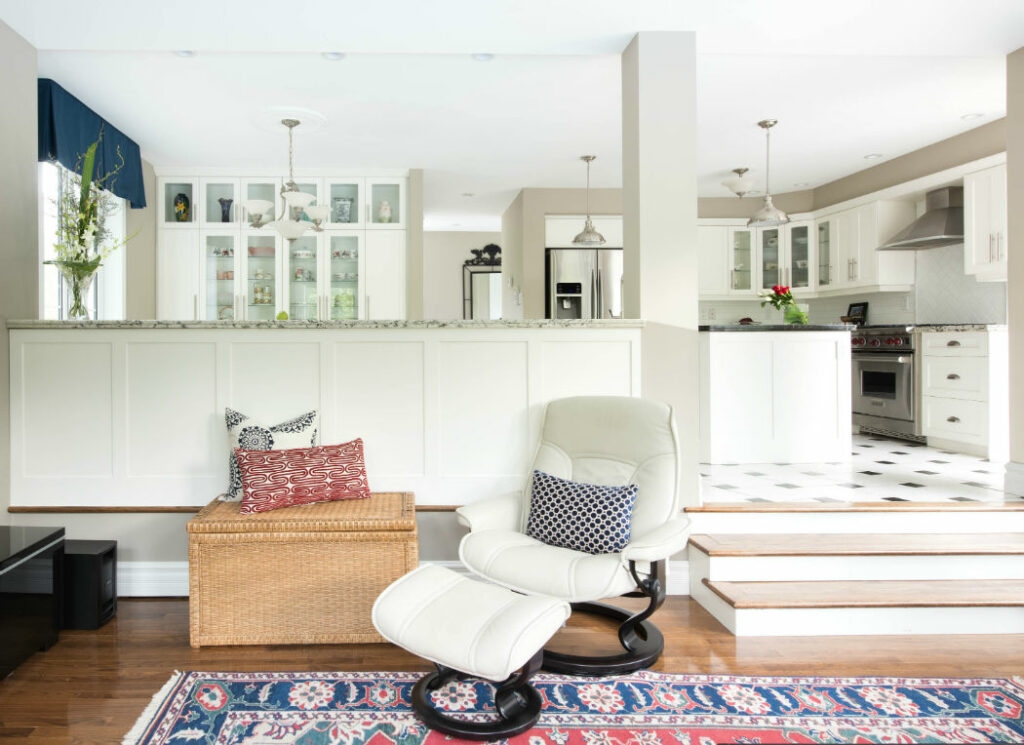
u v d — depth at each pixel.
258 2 2.80
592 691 2.19
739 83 3.99
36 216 3.15
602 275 6.59
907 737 1.92
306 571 2.53
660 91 3.11
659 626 2.72
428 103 4.25
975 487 3.64
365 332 3.06
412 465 3.09
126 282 5.16
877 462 4.48
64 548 2.67
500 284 9.12
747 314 7.30
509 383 3.09
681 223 3.10
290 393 3.05
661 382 3.11
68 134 3.96
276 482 2.65
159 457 3.02
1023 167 3.39
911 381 5.30
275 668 2.34
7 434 2.98
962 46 3.31
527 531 2.66
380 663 2.39
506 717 1.98
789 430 4.48
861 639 2.60
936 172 5.20
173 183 5.67
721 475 4.02
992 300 5.14
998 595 2.70
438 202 7.25
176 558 3.04
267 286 5.75
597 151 5.33
